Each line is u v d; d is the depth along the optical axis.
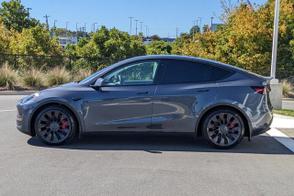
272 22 28.17
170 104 8.55
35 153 8.00
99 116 8.55
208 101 8.53
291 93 26.80
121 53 35.94
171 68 8.73
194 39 39.69
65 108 8.59
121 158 7.75
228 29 31.92
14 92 21.73
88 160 7.57
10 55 27.48
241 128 8.59
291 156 8.16
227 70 8.77
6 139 9.18
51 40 34.19
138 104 8.54
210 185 6.29
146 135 8.80
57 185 6.17
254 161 7.74
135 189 6.05
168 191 5.98
